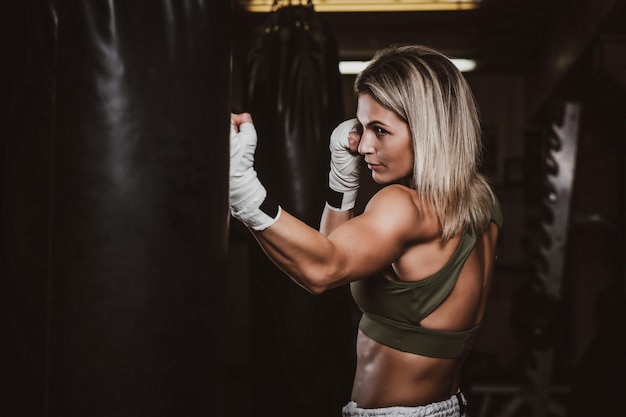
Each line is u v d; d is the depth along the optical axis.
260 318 3.28
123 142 1.08
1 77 1.08
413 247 1.51
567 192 4.38
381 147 1.53
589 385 4.16
